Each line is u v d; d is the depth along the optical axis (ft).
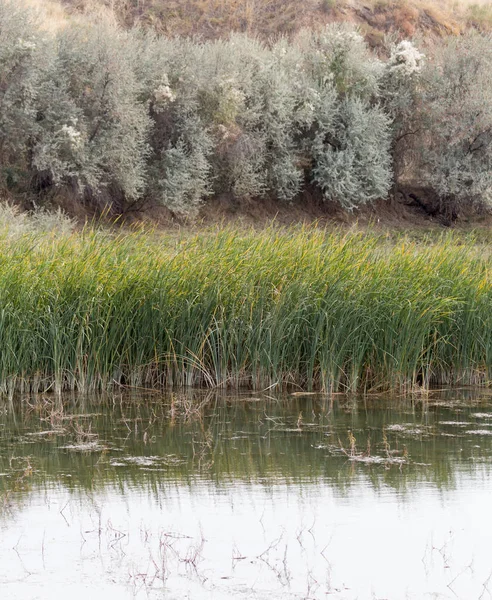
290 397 44.88
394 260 49.16
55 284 44.60
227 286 47.03
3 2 88.38
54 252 47.26
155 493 27.94
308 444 34.65
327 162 103.96
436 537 24.21
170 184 93.25
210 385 47.37
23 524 25.00
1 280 43.52
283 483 29.14
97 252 46.93
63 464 31.22
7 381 43.70
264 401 43.68
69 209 90.22
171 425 37.86
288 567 22.02
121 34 97.35
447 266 50.24
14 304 43.83
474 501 27.27
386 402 44.09
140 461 31.73
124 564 22.15
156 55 98.17
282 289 47.37
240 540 23.91
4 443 34.24
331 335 46.37
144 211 94.99
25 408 41.29
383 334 47.19
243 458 32.37
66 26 105.91
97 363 45.01
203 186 98.84
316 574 21.61
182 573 21.57
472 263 52.19
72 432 36.32
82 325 44.14
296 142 106.01
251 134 100.63
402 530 24.79
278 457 32.58
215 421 38.91
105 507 26.55
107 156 89.71
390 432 37.04
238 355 46.93
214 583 21.01
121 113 89.81
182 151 94.84
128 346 46.09
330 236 52.11
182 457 32.37
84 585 20.79
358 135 104.94
